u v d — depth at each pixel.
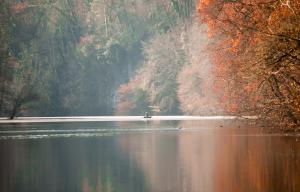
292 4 56.94
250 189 49.16
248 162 63.72
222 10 85.88
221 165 62.59
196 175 57.06
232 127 123.31
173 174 58.09
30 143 93.94
